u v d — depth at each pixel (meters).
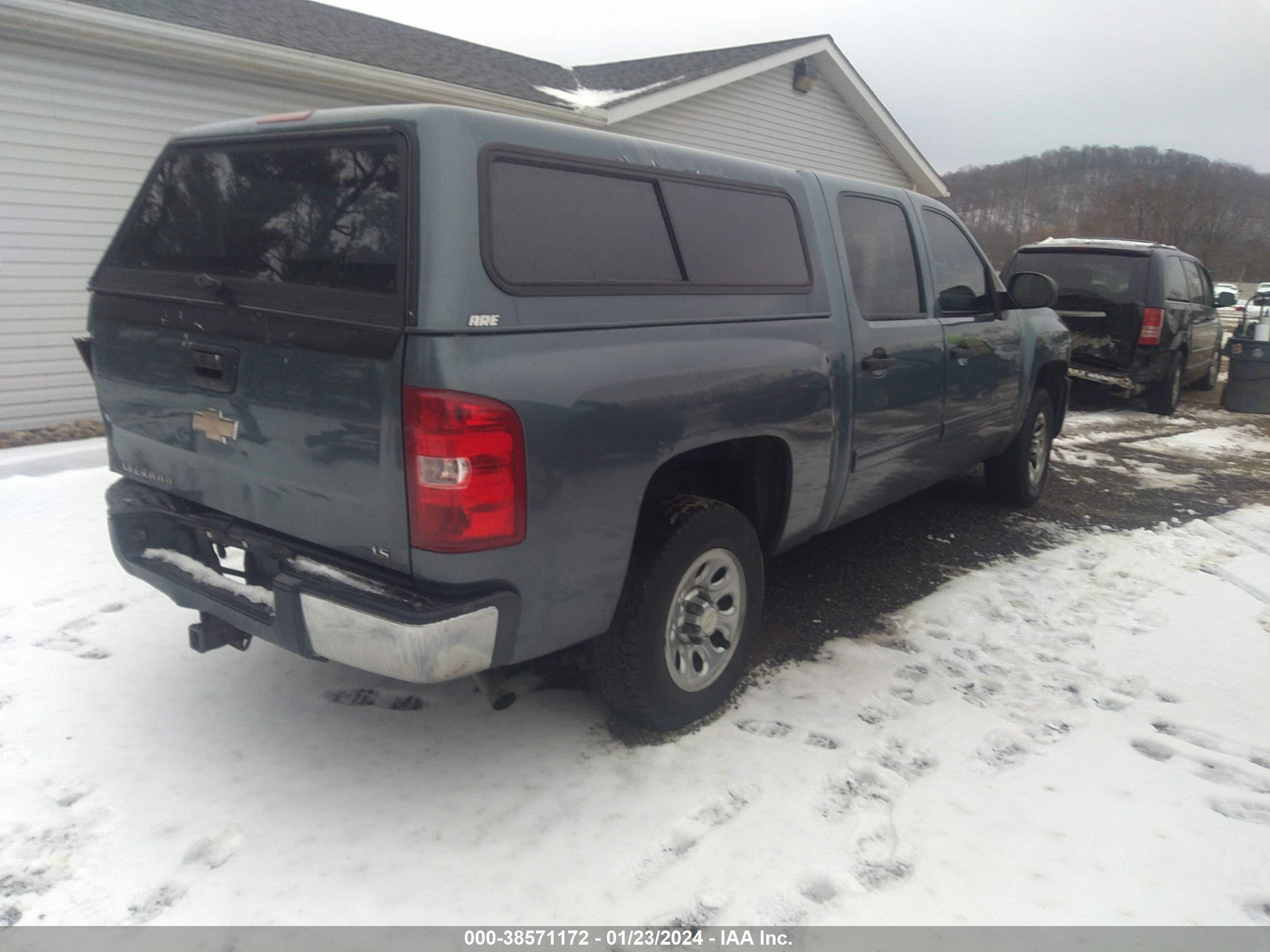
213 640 2.83
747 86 12.63
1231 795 2.79
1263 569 4.86
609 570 2.55
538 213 2.40
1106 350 10.04
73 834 2.43
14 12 6.45
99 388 3.07
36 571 4.23
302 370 2.34
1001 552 5.03
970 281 4.65
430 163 2.19
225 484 2.67
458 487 2.14
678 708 2.94
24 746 2.83
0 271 7.16
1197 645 3.87
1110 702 3.36
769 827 2.55
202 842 2.42
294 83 8.41
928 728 3.12
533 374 2.25
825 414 3.35
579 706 3.19
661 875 2.35
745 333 2.98
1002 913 2.26
